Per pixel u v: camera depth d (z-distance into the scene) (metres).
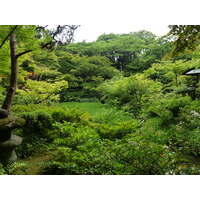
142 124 6.03
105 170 2.63
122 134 4.64
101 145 3.06
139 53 18.05
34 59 10.80
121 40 17.67
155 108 6.34
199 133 3.82
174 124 5.34
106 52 18.28
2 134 3.14
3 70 5.32
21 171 3.17
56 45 4.96
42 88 7.55
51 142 4.52
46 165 3.29
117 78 13.52
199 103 5.37
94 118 6.46
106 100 11.71
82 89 17.33
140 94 9.03
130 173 2.48
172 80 11.00
